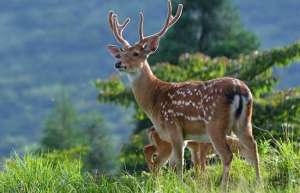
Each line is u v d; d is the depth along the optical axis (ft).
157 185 54.65
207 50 154.20
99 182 57.21
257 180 53.88
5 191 57.11
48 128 214.69
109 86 108.68
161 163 61.36
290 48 100.73
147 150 62.54
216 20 157.38
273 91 100.01
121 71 62.28
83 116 223.51
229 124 54.90
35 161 59.47
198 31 156.76
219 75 101.60
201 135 57.11
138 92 61.82
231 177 56.90
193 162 59.82
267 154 60.03
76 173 58.34
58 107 232.12
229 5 159.63
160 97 59.98
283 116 91.81
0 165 60.54
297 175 55.77
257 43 159.12
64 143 205.87
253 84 97.55
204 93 56.13
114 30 64.44
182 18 154.61
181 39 153.48
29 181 57.57
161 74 102.73
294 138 75.97
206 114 55.83
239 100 54.44
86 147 123.13
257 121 91.81
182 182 55.01
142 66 61.93
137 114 109.70
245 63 100.78
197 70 102.47
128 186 56.13
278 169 57.00
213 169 59.47
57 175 58.18
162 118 59.47
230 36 158.71
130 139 103.45
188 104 57.21
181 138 58.23
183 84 58.80
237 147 58.65
